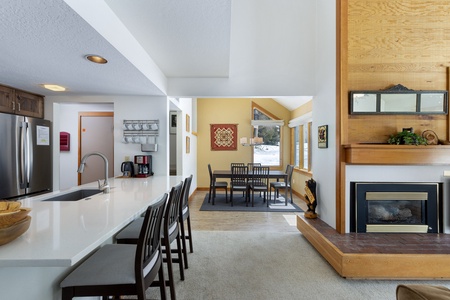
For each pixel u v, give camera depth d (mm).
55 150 3547
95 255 1378
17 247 946
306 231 3250
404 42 2957
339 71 2914
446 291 1091
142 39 2268
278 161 7496
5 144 2701
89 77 2586
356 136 2951
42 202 1748
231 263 2578
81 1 1378
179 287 2123
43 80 2693
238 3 3656
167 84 3592
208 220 4258
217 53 2633
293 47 3670
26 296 1091
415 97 2916
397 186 2889
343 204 2875
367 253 2275
